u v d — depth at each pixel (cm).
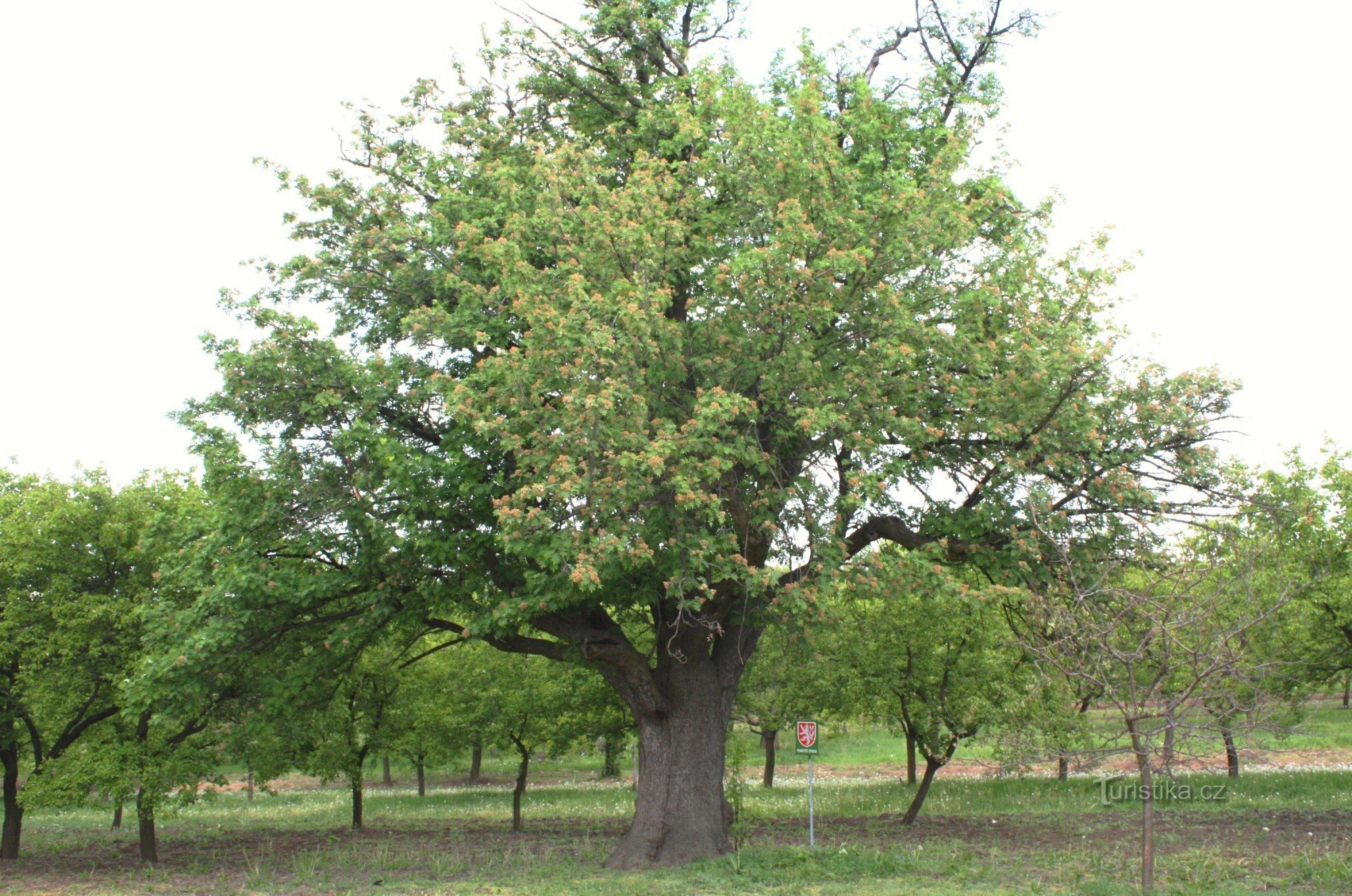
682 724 1670
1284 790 2502
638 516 1448
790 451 1595
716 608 1599
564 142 1794
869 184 1588
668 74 1842
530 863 1711
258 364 1520
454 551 1498
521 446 1336
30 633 1864
